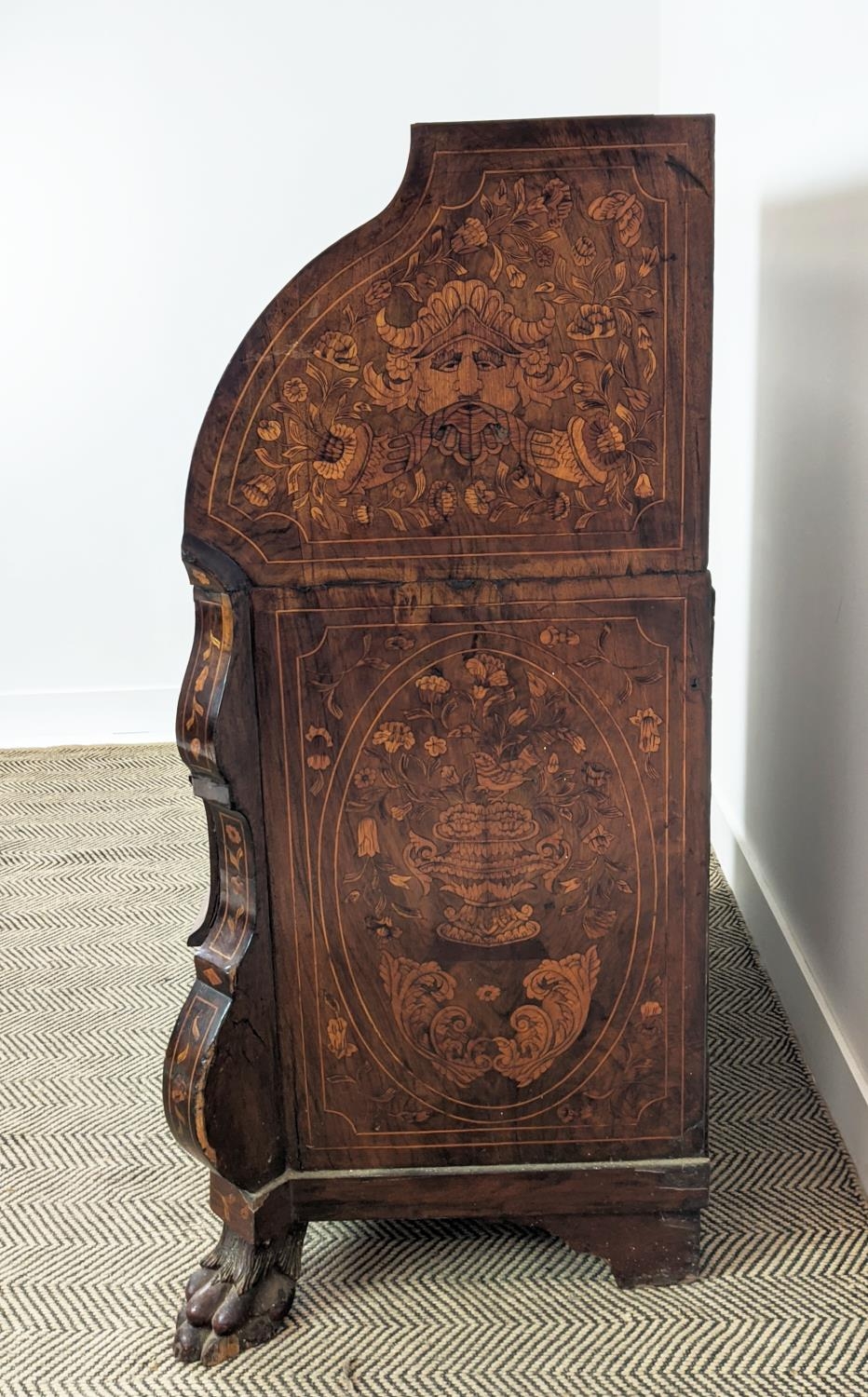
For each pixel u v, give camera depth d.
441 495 1.37
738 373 2.65
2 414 3.55
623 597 1.39
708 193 1.29
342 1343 1.54
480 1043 1.54
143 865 2.96
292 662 1.42
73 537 3.65
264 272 3.49
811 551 2.05
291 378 1.33
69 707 3.79
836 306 1.88
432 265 1.31
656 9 3.39
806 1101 1.98
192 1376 1.50
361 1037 1.54
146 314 3.50
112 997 2.38
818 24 1.94
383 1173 1.58
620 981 1.52
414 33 3.37
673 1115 1.56
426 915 1.50
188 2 3.30
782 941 2.24
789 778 2.24
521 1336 1.53
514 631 1.41
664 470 1.36
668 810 1.46
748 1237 1.68
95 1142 1.96
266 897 1.49
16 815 3.28
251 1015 1.50
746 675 2.62
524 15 3.38
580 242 1.30
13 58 3.32
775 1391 1.43
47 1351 1.54
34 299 3.48
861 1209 1.73
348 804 1.46
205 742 1.42
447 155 1.28
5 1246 1.73
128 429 3.57
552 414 1.34
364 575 1.39
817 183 1.96
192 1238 1.74
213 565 1.38
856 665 1.81
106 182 3.41
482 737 1.44
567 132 1.27
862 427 1.76
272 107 3.39
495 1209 1.59
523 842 1.48
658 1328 1.54
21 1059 2.19
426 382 1.34
